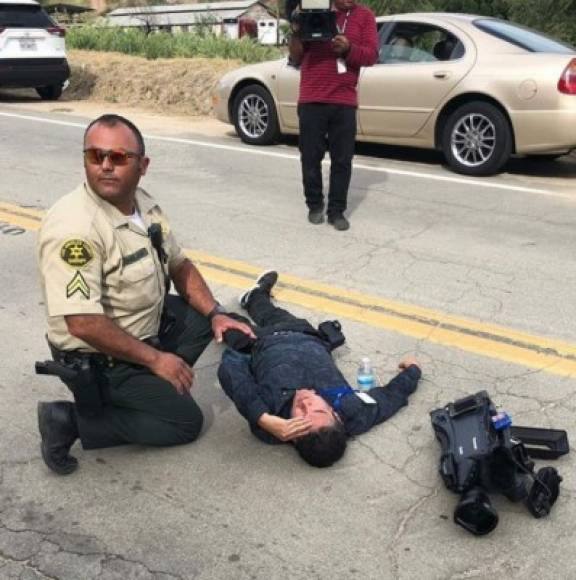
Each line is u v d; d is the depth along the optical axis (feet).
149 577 8.45
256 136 31.50
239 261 17.92
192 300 11.59
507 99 25.22
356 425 11.01
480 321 14.74
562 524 9.25
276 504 9.66
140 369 10.12
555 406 11.75
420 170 27.37
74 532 9.14
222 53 53.98
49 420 9.82
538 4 43.88
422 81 26.78
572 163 28.94
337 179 20.01
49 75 43.06
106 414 10.20
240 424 11.45
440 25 26.99
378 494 9.84
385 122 28.04
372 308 15.34
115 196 9.50
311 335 12.63
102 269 9.57
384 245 19.06
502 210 22.18
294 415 10.54
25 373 12.82
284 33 65.10
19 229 20.06
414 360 12.44
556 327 14.46
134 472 10.28
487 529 8.93
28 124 35.55
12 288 16.29
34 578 8.41
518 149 25.68
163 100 44.55
